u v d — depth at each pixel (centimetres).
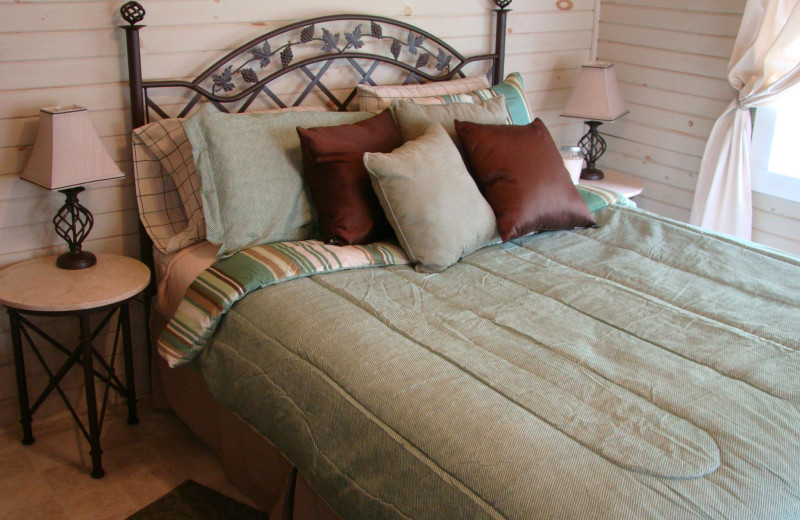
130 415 257
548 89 355
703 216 321
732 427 153
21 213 233
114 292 216
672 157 346
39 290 214
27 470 234
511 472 139
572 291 212
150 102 241
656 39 339
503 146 247
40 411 256
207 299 204
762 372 173
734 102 304
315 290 205
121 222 252
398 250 230
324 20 267
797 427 154
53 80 227
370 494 155
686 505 131
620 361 177
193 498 224
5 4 214
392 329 188
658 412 157
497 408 156
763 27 285
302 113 243
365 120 247
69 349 255
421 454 149
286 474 195
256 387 188
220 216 223
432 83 291
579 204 257
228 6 250
